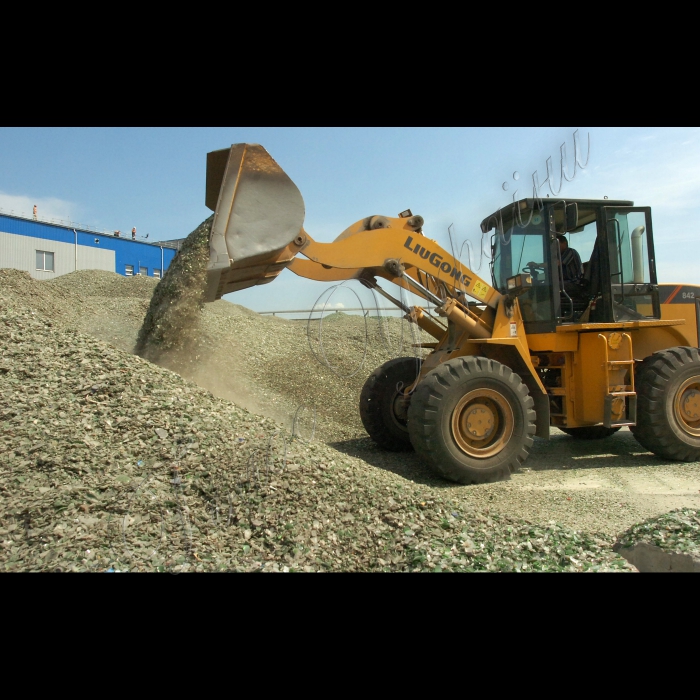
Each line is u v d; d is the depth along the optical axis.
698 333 6.39
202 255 4.76
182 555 2.75
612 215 5.84
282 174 4.72
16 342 4.29
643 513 4.09
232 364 7.76
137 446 3.39
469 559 2.94
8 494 2.96
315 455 3.62
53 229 23.77
